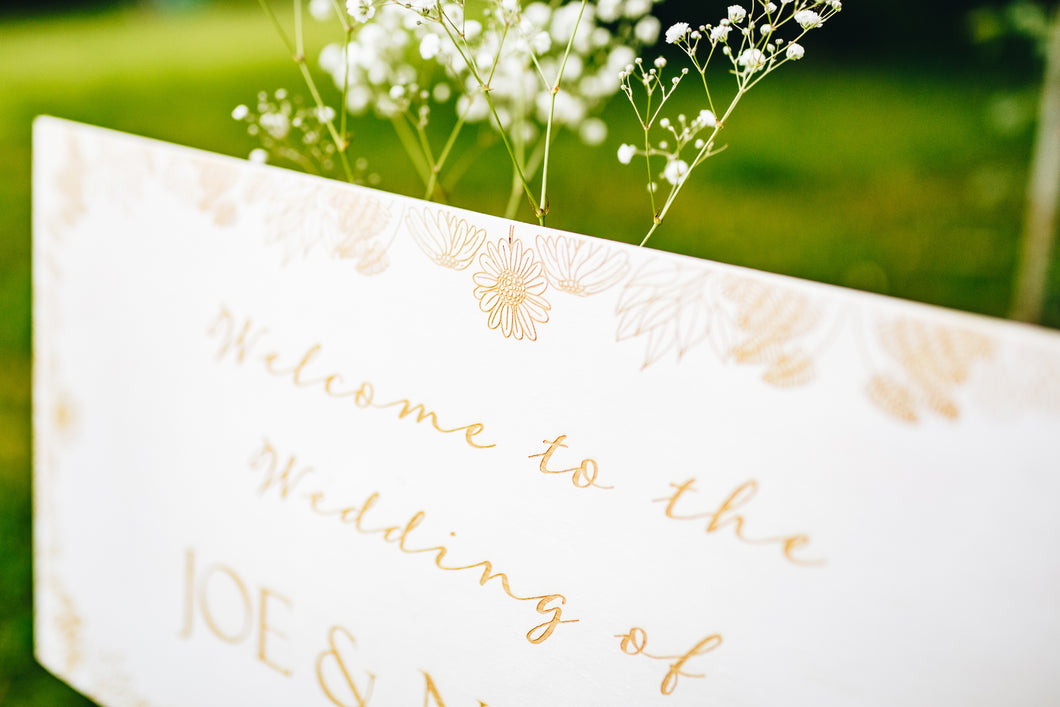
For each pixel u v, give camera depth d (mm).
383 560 426
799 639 348
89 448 503
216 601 478
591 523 378
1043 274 818
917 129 1477
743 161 1366
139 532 496
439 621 417
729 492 352
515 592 397
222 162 438
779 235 1112
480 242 383
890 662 336
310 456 437
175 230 454
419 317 401
